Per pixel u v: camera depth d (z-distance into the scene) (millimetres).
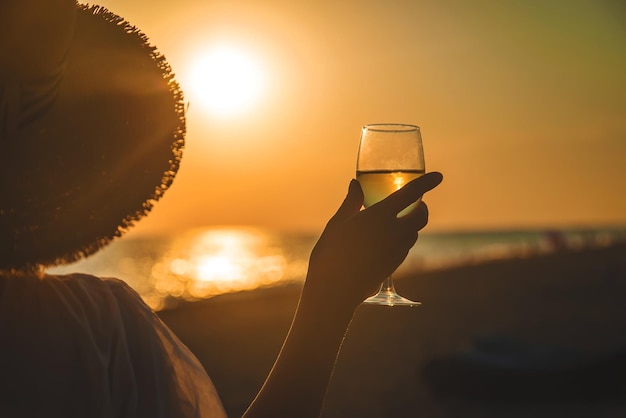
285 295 40750
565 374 14586
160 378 852
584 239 107375
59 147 776
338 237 897
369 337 22828
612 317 29172
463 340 22828
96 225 798
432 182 907
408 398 15109
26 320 792
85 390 792
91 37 831
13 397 773
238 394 15727
